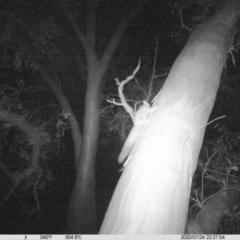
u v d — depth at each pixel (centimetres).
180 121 302
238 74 1183
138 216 240
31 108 1542
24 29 1273
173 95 326
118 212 253
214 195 583
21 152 1433
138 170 267
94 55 1380
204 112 332
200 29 419
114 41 1360
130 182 263
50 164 1783
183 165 280
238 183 650
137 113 367
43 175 1502
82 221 1335
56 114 1542
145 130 310
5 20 1237
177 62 373
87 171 1357
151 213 240
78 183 1358
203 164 817
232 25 437
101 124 1553
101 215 1667
